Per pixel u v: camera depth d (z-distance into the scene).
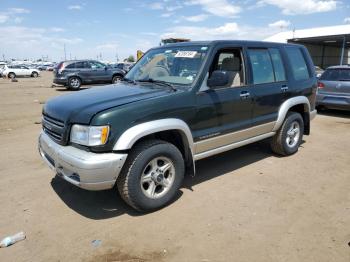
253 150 6.02
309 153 5.89
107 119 3.21
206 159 5.52
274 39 43.41
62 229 3.39
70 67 18.94
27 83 26.52
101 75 19.77
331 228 3.37
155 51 4.97
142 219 3.57
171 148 3.70
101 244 3.13
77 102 3.66
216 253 2.98
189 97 3.83
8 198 4.07
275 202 3.94
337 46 53.31
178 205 3.88
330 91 9.18
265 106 4.93
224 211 3.72
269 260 2.88
